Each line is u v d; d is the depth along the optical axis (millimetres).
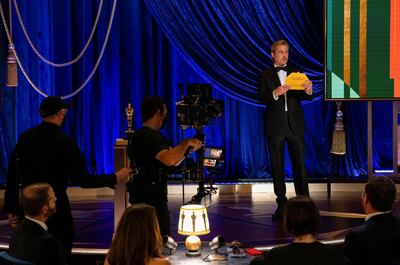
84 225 6531
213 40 8820
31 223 3629
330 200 7988
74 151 4383
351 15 7820
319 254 2975
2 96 8883
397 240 3512
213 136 9070
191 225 4586
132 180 4410
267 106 6602
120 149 5426
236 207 7531
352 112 9039
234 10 8766
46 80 8859
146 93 9039
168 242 4473
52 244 3602
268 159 9125
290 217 3045
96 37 8914
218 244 4570
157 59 9000
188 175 6164
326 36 7863
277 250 3029
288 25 8781
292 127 6492
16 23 8836
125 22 8938
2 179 8953
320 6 8789
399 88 7805
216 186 8844
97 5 8867
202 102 5688
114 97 8914
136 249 3115
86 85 8898
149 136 4316
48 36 8844
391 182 3584
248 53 8836
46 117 4418
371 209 3605
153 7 8758
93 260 5367
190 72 9086
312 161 9125
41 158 4352
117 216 5574
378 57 7809
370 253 3506
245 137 9094
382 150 9148
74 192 8781
